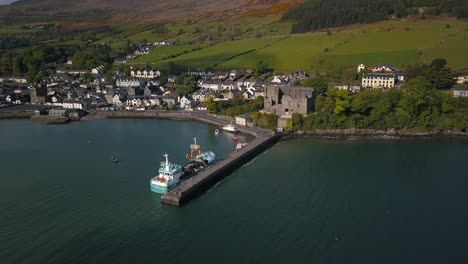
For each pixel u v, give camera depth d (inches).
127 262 3176.7
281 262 3176.7
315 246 3400.6
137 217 3890.3
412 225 3747.5
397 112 7145.7
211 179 4744.1
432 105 7145.7
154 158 5610.2
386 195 4389.8
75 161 5506.9
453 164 5378.9
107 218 3863.2
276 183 4758.9
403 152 5954.7
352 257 3250.5
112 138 6771.7
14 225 3713.1
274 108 7618.1
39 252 3294.8
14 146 6289.4
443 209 4060.0
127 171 5098.4
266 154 5944.9
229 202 4239.7
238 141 6560.0
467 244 3432.6
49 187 4579.2
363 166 5329.7
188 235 3565.5
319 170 5187.0
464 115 7032.5
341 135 6968.5
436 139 6658.5
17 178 4864.7
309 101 7475.4
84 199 4271.7
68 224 3737.7
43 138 6806.1
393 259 3228.3
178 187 4355.3
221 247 3378.4
